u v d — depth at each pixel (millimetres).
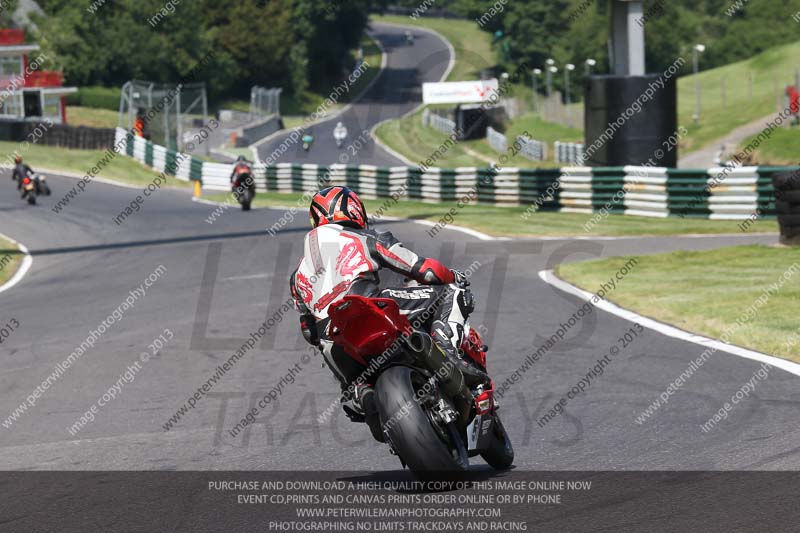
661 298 39875
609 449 19734
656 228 71938
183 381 32062
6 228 104000
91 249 85875
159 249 80500
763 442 19203
